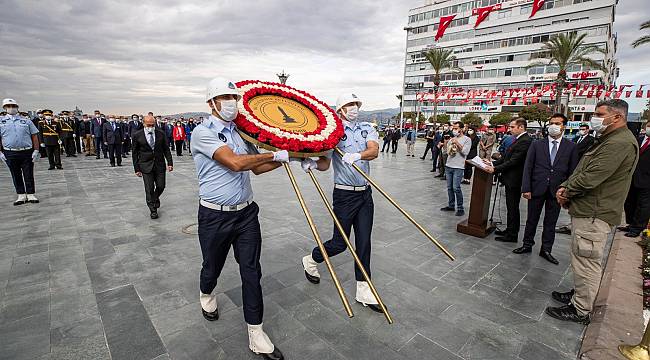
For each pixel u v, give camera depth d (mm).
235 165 2215
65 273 3564
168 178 9570
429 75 60875
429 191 8547
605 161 2688
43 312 2842
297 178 9820
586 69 42781
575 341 2654
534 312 3053
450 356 2441
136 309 2922
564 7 45406
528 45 49125
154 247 4320
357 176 3045
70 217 5570
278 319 2848
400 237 4969
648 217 4961
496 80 52844
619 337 2619
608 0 41844
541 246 4379
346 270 3793
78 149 15781
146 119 5371
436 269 3906
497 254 4426
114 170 10758
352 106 3082
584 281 2873
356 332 2697
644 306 3092
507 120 41000
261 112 2715
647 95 20422
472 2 54156
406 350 2494
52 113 12594
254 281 2420
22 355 2326
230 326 2729
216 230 2434
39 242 4422
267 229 5145
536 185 4266
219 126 2408
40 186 8055
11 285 3285
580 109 43906
